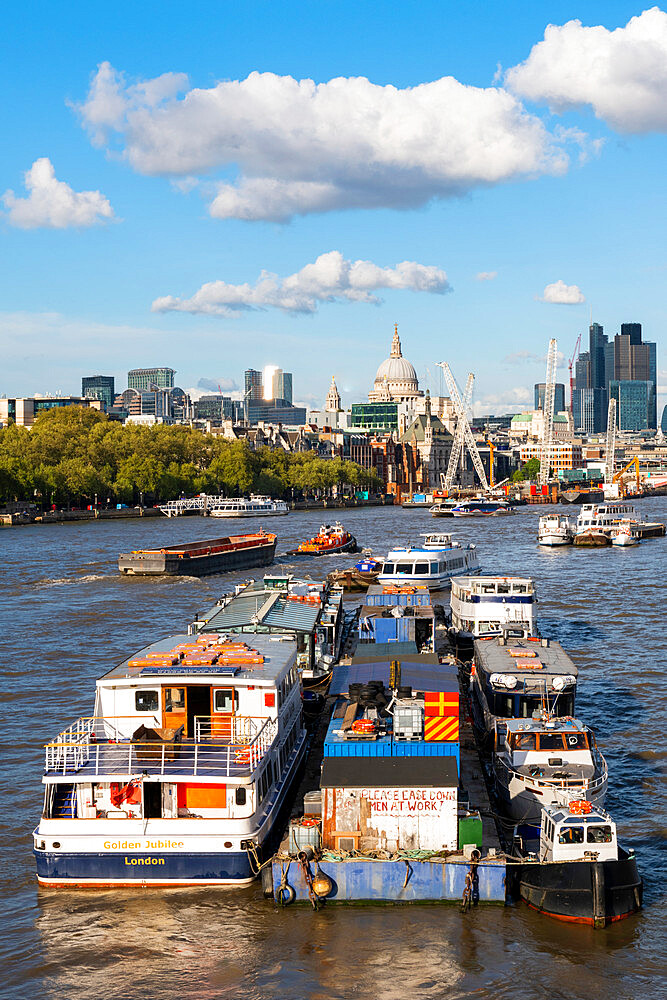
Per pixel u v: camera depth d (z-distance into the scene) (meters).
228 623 61.34
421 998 31.81
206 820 38.12
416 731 40.69
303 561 161.50
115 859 38.19
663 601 107.81
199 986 32.66
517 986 32.38
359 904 37.06
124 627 94.56
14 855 42.38
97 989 32.62
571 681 50.28
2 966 33.88
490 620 74.56
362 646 59.06
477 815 38.12
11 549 177.00
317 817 39.34
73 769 39.59
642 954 34.12
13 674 73.88
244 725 42.81
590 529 199.75
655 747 55.50
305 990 32.34
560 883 36.06
